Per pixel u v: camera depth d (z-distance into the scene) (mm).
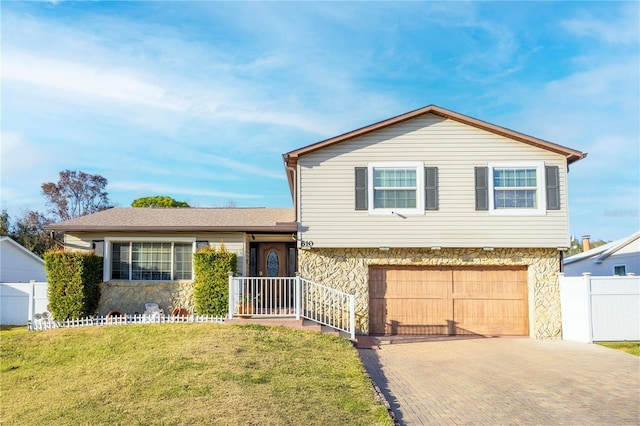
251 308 15766
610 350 14039
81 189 47000
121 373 10172
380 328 16859
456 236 16359
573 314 15992
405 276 17016
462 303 16906
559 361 12547
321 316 16391
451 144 16672
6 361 12188
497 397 9258
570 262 26875
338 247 16484
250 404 7859
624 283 15594
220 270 16188
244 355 10828
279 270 19875
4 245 23500
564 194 16484
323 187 16656
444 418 8031
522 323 16797
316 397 8375
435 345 14852
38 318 15430
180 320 15273
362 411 7844
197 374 9469
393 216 16484
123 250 17703
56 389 9898
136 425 7230
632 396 9359
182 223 18047
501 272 17000
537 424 7770
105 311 17219
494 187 16547
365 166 16672
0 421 8266
